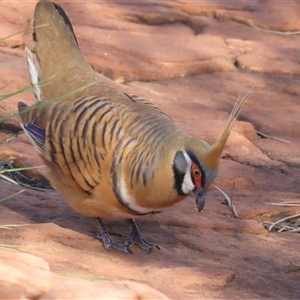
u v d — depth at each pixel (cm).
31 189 1142
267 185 1234
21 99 1369
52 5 1137
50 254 930
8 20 1631
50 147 990
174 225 1080
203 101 1508
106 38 1645
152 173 915
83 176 955
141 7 1830
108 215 981
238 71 1652
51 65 1095
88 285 694
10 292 681
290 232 1119
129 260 961
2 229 962
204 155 893
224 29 1825
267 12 1906
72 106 994
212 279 900
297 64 1686
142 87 1532
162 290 864
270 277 951
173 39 1714
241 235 1079
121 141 931
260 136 1416
